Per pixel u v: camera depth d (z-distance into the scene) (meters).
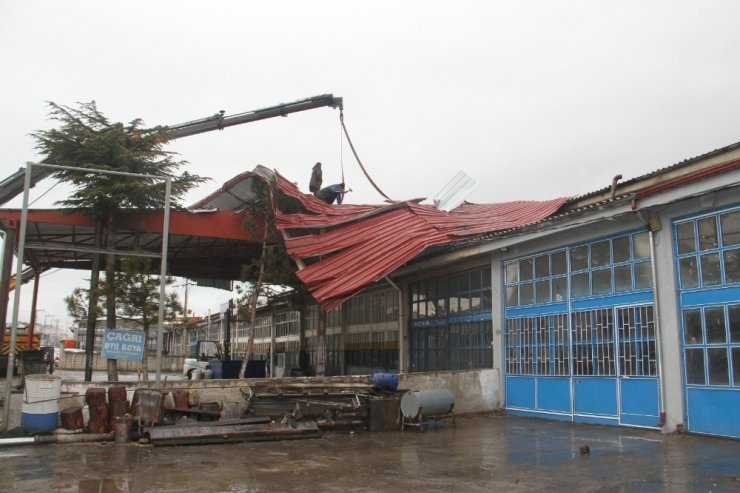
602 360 13.34
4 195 23.62
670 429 11.53
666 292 11.85
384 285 24.62
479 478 8.14
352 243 20.66
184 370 36.97
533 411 15.27
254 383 14.06
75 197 19.62
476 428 13.40
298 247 21.42
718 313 10.89
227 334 34.12
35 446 11.02
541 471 8.53
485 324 17.77
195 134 30.08
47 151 20.14
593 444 10.75
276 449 10.76
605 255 13.52
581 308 14.04
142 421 11.86
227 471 8.71
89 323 18.70
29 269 30.16
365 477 8.28
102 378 34.06
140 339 13.69
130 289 18.12
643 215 12.23
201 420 12.89
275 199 22.48
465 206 25.27
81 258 26.91
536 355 15.37
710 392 10.91
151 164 20.67
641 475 8.05
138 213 21.12
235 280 32.09
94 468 8.93
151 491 7.46
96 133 20.48
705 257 11.22
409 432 12.88
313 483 7.91
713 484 7.45
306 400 13.40
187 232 21.94
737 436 10.39
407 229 20.23
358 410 13.11
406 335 22.30
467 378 16.03
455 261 18.11
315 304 31.39
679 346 11.52
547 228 14.27
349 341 27.56
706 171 10.59
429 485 7.75
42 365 17.83
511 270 16.59
